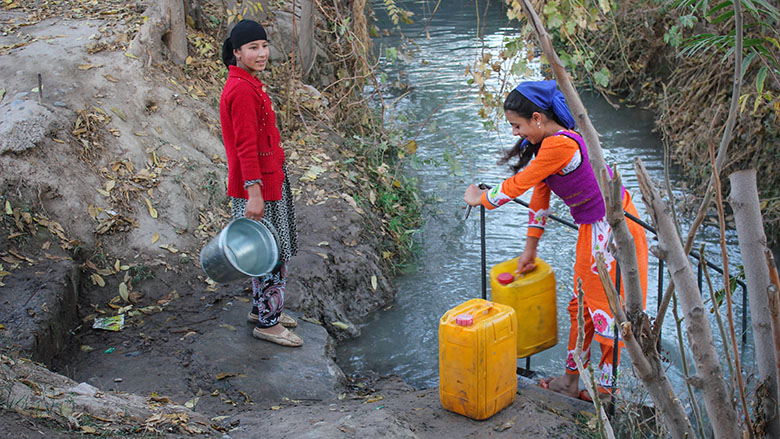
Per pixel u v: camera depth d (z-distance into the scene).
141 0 7.15
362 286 5.50
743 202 1.70
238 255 3.72
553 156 3.46
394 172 7.88
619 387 3.66
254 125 3.83
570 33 5.04
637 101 10.78
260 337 4.45
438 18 15.88
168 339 4.38
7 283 4.28
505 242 6.53
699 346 1.66
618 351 3.68
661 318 1.76
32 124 5.10
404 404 3.74
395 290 5.73
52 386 3.11
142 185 5.39
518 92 3.59
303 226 5.81
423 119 9.73
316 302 5.09
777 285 1.61
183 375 4.05
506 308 3.53
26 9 7.04
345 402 3.97
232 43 3.84
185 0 7.28
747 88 7.18
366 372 4.64
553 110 3.59
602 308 3.68
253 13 7.58
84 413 2.87
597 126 9.84
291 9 8.94
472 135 9.20
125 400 3.26
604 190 1.64
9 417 2.58
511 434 3.32
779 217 6.49
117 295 4.75
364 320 5.32
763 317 1.74
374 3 16.08
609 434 1.85
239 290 4.98
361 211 6.19
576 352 1.86
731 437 1.72
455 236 6.69
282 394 4.03
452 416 3.52
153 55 6.40
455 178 7.95
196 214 5.51
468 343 3.34
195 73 6.78
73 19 6.78
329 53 8.72
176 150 5.82
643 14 10.20
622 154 8.79
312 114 7.55
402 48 8.38
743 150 7.21
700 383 1.70
